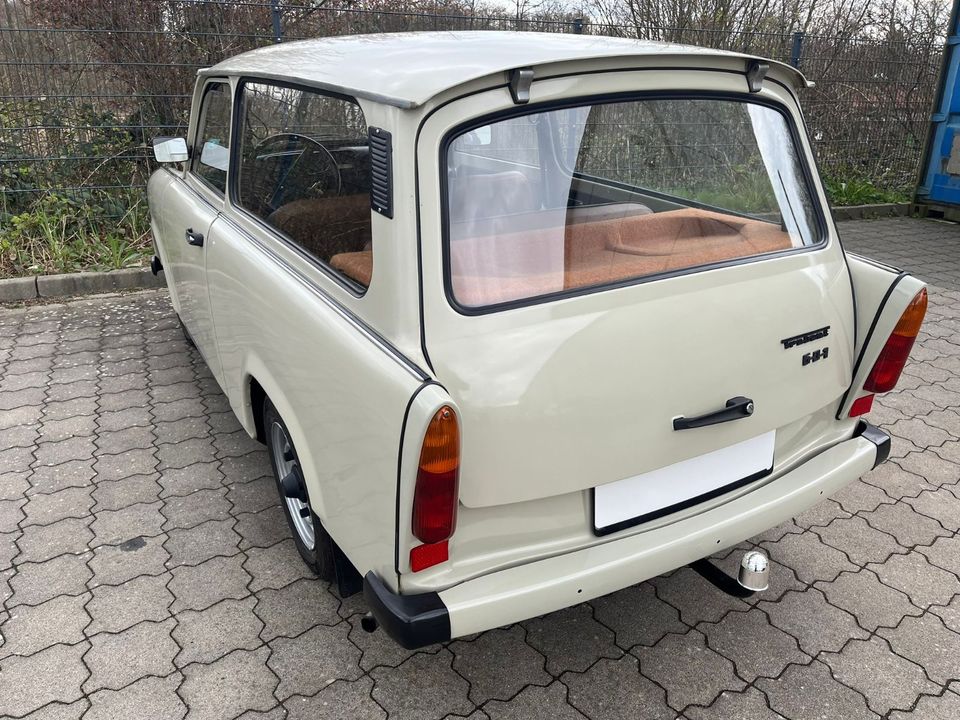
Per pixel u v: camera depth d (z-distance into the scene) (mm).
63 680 2441
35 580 2887
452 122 1953
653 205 2365
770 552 3141
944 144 8812
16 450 3777
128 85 6508
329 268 2342
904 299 2490
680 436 2186
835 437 2703
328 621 2717
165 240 4348
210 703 2375
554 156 2137
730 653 2617
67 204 6453
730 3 9180
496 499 1971
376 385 1919
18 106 6262
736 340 2238
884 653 2617
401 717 2350
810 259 2512
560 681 2496
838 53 9156
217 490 3484
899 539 3223
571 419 1992
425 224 1933
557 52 2219
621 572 2090
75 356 4902
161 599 2807
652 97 2248
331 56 2615
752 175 2521
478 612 1938
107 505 3354
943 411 4379
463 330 1938
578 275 2113
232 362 3104
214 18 6562
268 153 2830
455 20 7363
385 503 1927
